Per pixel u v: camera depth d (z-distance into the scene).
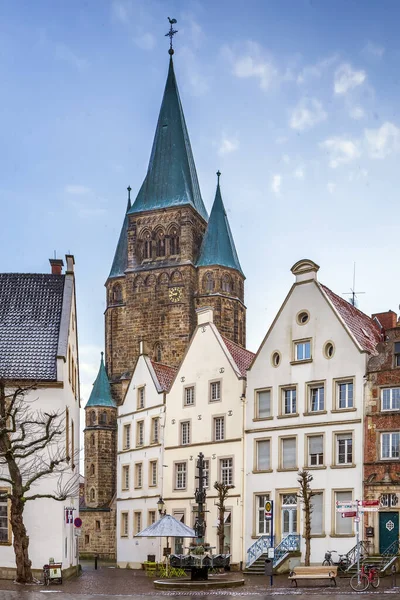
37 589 41.28
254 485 63.94
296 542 59.88
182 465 71.00
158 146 130.88
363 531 56.91
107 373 122.38
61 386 50.94
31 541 48.81
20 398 50.22
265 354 65.19
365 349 59.50
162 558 70.12
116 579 52.88
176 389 72.75
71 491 52.50
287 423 62.75
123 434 80.69
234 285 123.25
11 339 53.09
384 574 50.47
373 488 57.06
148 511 73.94
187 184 127.75
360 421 58.59
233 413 66.94
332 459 59.66
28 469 46.88
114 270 127.06
